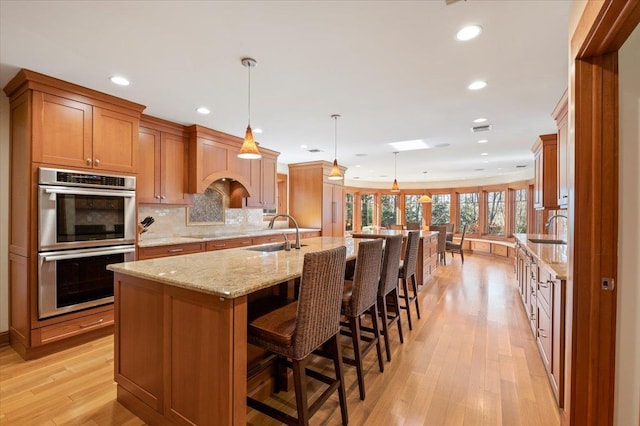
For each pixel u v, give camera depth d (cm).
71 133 273
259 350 196
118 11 177
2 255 278
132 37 204
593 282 146
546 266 218
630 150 143
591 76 146
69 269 270
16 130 270
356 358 201
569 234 161
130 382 185
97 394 205
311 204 661
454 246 761
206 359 146
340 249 172
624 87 143
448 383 219
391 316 306
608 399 146
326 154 598
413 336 300
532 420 181
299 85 279
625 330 145
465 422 179
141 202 363
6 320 279
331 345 178
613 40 132
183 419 155
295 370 150
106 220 296
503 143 502
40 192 253
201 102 321
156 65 242
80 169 279
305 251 263
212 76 261
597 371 147
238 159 482
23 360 251
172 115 366
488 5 172
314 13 179
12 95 274
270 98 311
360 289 201
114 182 301
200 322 148
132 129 319
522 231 812
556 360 197
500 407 192
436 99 312
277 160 634
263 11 177
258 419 182
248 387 189
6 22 186
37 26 190
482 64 240
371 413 187
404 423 178
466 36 203
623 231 144
